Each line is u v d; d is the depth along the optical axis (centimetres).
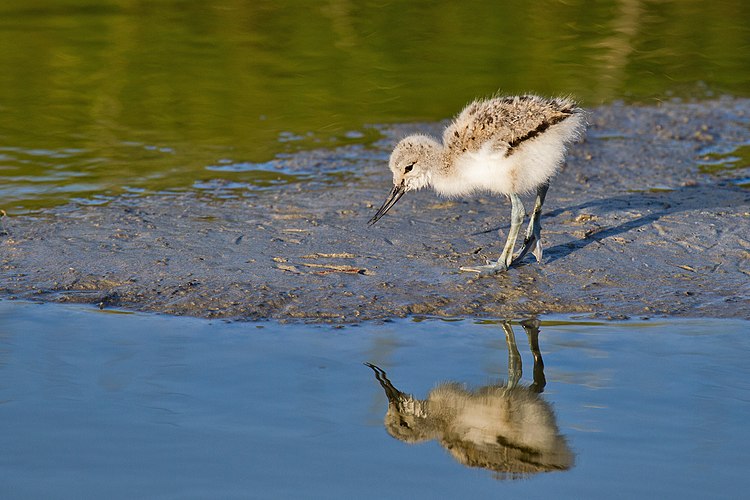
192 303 1043
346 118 1748
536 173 1081
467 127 1120
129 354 923
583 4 2478
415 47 2144
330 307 1039
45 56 2042
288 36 2219
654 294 1069
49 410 812
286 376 884
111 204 1343
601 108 1819
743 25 2314
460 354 935
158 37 2200
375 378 884
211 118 1741
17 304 1035
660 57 2102
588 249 1186
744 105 1848
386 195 1398
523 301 1058
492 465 751
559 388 860
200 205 1345
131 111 1764
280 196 1390
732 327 985
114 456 747
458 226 1273
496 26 2302
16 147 1570
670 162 1548
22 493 698
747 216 1284
